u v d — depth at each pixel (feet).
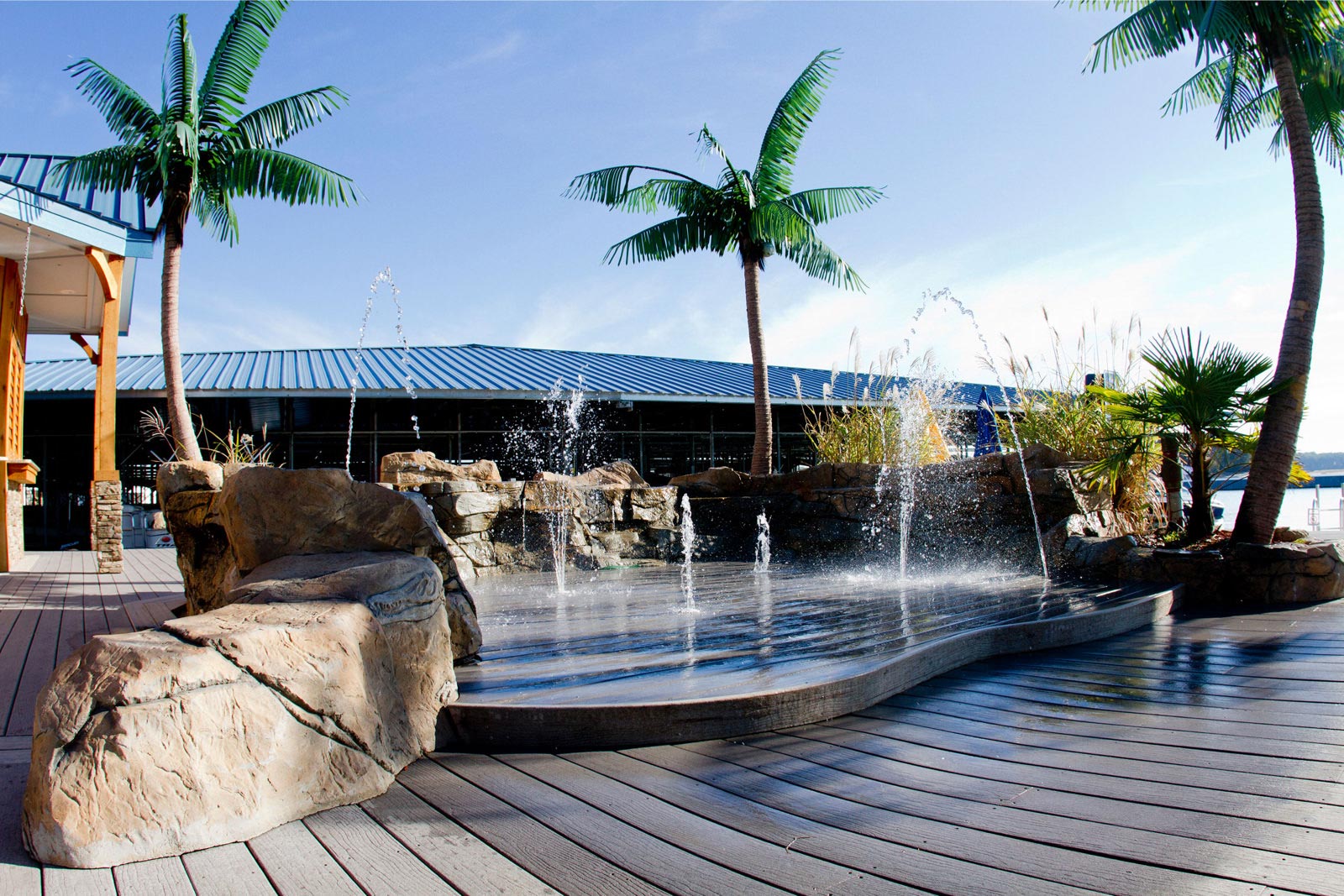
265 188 27.40
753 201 30.86
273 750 5.49
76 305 33.81
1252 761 6.03
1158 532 18.80
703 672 8.54
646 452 48.32
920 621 11.53
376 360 48.83
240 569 9.25
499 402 45.03
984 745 6.73
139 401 40.96
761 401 31.27
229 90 26.86
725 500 25.54
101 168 25.82
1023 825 5.02
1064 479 18.47
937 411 29.84
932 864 4.55
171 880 4.59
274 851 4.98
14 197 23.71
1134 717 7.37
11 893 4.43
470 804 5.77
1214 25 15.47
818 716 7.59
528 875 4.64
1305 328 15.19
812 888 4.34
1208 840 4.68
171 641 5.68
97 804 4.81
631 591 16.88
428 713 7.14
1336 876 4.17
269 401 42.06
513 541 21.45
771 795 5.76
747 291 31.73
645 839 5.08
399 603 7.30
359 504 9.21
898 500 22.09
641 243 32.89
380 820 5.49
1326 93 18.08
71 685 5.32
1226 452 18.11
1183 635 11.64
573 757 6.80
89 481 43.16
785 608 13.61
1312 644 10.48
